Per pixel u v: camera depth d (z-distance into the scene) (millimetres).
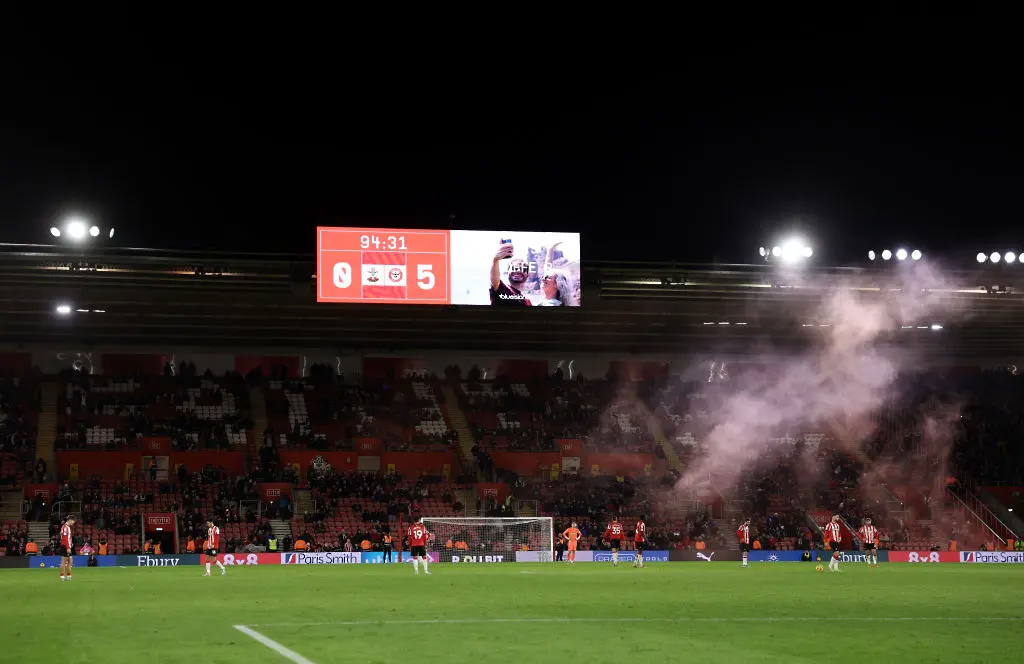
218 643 16078
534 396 67438
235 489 55969
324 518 54750
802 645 15898
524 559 52562
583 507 57938
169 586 30688
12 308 53031
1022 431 66062
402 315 55844
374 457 60438
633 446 64188
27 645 16078
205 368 64312
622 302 53688
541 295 50250
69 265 46469
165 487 55125
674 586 30250
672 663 13953
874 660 14312
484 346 66125
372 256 48906
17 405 58875
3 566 45938
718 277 51750
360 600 24562
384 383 65875
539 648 15422
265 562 48875
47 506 52312
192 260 47469
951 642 16359
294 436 60406
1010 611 22078
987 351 69562
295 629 18000
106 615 20906
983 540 58406
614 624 18922
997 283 52781
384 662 13977
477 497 58469
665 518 58250
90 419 59250
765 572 39969
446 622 19188
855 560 53375
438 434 63125
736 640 16484
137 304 51969
